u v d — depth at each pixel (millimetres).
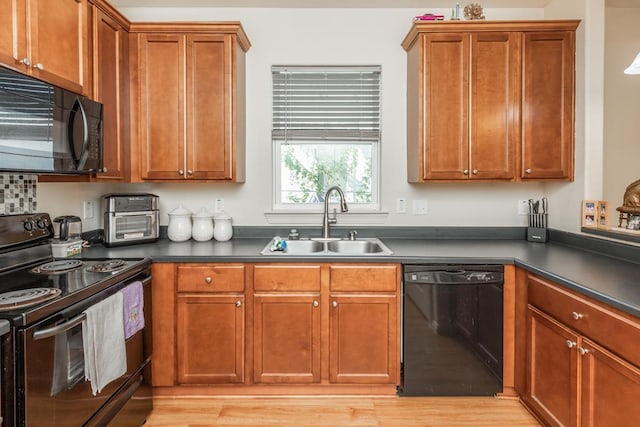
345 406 2186
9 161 1428
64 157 1714
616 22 2457
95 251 2301
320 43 2783
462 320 2162
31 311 1249
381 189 2828
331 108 2822
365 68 2803
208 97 2449
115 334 1650
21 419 1221
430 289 2154
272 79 2816
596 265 1935
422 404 2193
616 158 2463
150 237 2604
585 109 2361
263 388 2283
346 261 2174
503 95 2443
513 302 2160
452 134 2459
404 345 2172
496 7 2766
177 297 2178
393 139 2807
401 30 2783
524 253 2258
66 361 1402
